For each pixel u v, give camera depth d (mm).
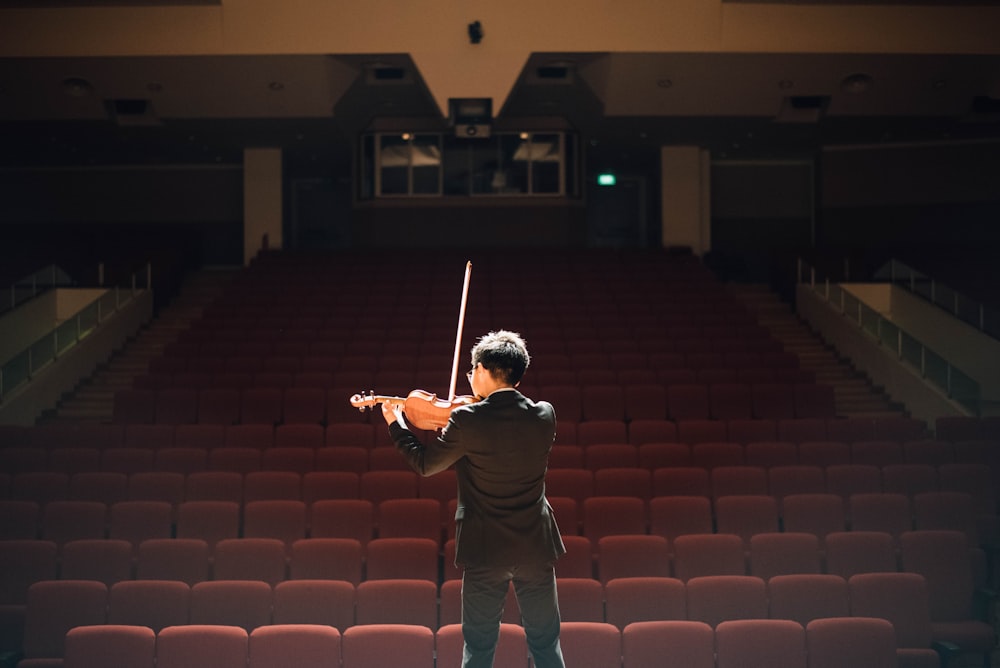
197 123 16984
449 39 14523
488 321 13711
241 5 14336
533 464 3133
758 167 21672
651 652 5539
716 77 15375
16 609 6555
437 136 18562
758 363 12484
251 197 19578
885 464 9438
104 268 15219
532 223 18578
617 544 7027
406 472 8555
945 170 19531
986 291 19062
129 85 15438
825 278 15797
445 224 18609
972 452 9539
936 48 14500
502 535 3072
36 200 21609
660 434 10055
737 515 8070
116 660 5387
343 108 16781
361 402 3293
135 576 7117
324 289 15320
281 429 9906
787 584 6422
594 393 11242
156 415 11156
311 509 8289
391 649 5461
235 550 7004
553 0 14406
